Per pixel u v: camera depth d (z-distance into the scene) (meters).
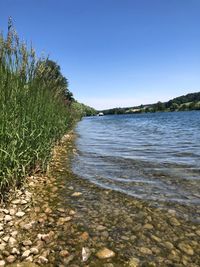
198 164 9.30
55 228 4.64
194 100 179.12
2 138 5.47
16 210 5.30
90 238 4.34
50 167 8.87
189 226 4.75
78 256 3.88
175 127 33.09
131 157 10.98
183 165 9.20
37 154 7.14
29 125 6.93
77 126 38.88
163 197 6.11
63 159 10.47
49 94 9.62
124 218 5.05
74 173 8.19
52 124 9.88
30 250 3.98
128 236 4.42
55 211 5.31
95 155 11.54
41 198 5.99
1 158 5.39
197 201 5.85
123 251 4.00
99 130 29.98
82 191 6.51
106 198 6.05
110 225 4.77
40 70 7.76
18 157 6.10
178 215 5.17
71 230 4.58
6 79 5.93
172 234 4.49
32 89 7.35
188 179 7.50
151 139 18.58
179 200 5.92
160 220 4.97
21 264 3.63
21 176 6.38
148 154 11.73
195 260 3.82
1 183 5.38
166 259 3.83
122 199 6.00
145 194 6.32
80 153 12.07
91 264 3.72
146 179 7.58
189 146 14.16
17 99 6.40
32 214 5.15
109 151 12.74
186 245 4.18
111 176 7.91
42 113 8.10
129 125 42.62
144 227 4.71
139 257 3.87
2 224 4.72
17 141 6.02
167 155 11.35
